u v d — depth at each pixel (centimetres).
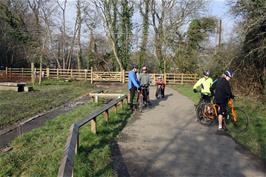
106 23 4878
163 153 873
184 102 2083
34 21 5666
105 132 1088
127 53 4984
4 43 5344
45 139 1053
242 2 1902
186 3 4716
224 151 901
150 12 4872
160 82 2391
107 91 3066
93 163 770
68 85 3816
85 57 5750
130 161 801
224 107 1145
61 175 504
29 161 820
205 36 4653
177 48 4741
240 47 2083
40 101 2145
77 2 5456
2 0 5244
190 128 1205
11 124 1402
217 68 2670
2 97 2339
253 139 1028
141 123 1291
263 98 1814
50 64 5872
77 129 831
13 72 4606
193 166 771
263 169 757
